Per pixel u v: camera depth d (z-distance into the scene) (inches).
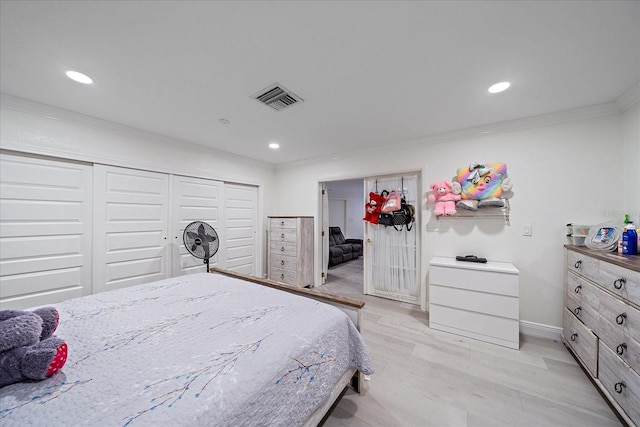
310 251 159.2
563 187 87.5
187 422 26.3
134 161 107.6
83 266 94.5
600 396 60.1
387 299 134.9
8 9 43.6
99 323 49.4
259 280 82.0
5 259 79.0
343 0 42.8
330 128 104.7
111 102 81.2
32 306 83.7
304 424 41.1
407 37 51.9
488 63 60.2
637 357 48.2
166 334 45.0
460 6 43.9
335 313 56.1
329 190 303.4
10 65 60.9
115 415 26.7
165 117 93.7
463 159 107.2
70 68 62.5
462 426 52.2
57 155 86.8
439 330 96.0
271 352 39.1
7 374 30.8
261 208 169.6
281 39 52.6
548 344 84.8
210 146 132.9
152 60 59.6
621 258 57.2
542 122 90.0
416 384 65.1
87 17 46.0
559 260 87.9
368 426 52.1
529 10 44.4
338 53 57.1
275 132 110.3
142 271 111.4
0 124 76.1
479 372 69.9
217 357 37.6
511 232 96.2
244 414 30.2
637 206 72.4
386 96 76.8
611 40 51.3
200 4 43.6
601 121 81.8
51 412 27.2
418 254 125.4
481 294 88.0
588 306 67.4
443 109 85.9
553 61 59.0
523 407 57.0
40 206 85.2
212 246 119.3
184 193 127.6
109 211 101.2
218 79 68.0
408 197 128.1
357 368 56.1
